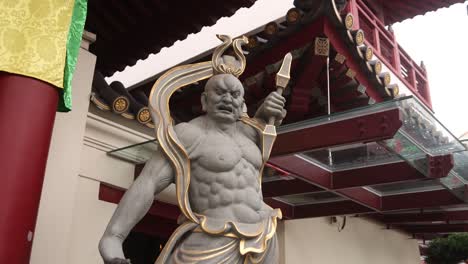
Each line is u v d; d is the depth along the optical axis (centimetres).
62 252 597
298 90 826
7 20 424
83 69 684
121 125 737
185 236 354
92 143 701
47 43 430
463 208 1064
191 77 402
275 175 818
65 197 617
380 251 1211
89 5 819
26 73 413
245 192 367
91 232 666
